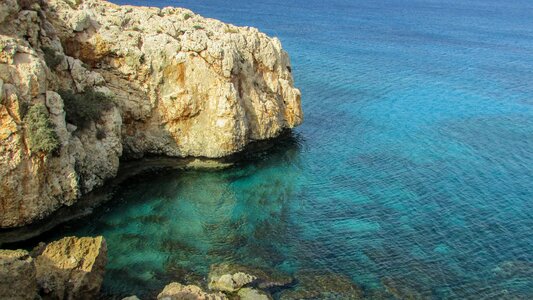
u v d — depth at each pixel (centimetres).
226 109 5172
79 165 4144
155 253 3762
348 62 10844
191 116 5194
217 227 4209
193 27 5584
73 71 4497
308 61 10606
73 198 4019
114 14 5262
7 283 2584
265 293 3331
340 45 12794
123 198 4547
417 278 3656
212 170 5256
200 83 5172
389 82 9394
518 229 4419
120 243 3856
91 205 4312
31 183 3669
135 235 3984
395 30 16562
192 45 5138
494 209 4762
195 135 5216
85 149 4278
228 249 3891
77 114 4256
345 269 3712
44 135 3669
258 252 3875
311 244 4034
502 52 13462
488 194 5072
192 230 4131
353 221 4441
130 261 3631
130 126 5028
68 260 3044
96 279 3136
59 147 3856
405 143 6419
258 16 16762
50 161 3806
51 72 4209
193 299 3077
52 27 4528
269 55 5950
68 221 4056
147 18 5422
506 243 4188
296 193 4922
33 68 3753
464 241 4184
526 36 16862
